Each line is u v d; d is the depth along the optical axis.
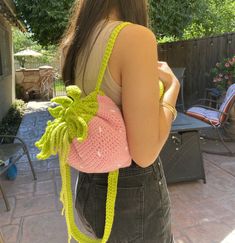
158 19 6.93
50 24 7.08
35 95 12.55
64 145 0.92
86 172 1.00
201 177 3.37
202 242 2.40
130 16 1.01
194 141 3.29
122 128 0.90
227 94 4.45
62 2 6.62
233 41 5.72
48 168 4.07
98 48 0.94
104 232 1.04
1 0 6.30
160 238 1.11
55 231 2.63
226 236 2.46
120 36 0.90
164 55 7.70
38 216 2.88
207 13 10.08
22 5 7.18
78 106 0.92
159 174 1.09
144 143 0.89
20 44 24.31
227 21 12.05
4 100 8.23
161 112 0.93
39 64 17.25
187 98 7.12
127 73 0.88
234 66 5.32
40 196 3.29
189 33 11.21
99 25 0.98
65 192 1.06
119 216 1.03
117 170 1.00
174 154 3.25
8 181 3.72
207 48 6.36
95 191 1.05
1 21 8.02
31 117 8.04
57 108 0.98
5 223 2.79
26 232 2.64
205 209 2.86
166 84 1.05
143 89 0.87
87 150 0.90
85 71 0.99
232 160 4.02
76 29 1.04
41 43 7.98
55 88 12.30
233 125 4.74
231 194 3.12
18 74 12.45
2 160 3.20
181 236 2.48
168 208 1.15
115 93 0.93
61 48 1.14
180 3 7.07
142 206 1.04
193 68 6.83
